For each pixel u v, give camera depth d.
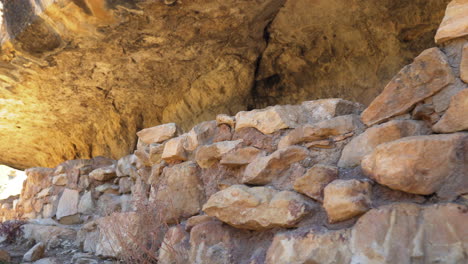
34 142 8.80
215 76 6.06
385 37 4.99
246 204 2.43
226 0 4.49
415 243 1.77
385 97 2.20
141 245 2.94
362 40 5.15
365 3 4.80
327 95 5.56
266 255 2.25
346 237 1.96
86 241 3.93
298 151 2.45
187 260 2.69
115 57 5.52
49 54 5.37
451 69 1.96
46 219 5.08
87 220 4.65
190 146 3.19
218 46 5.43
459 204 1.73
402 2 4.68
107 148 7.63
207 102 6.41
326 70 5.53
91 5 4.41
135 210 3.72
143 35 5.01
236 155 2.78
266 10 4.90
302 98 5.82
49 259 3.56
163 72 5.98
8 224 4.62
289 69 5.81
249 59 5.80
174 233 2.90
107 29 4.83
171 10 4.54
